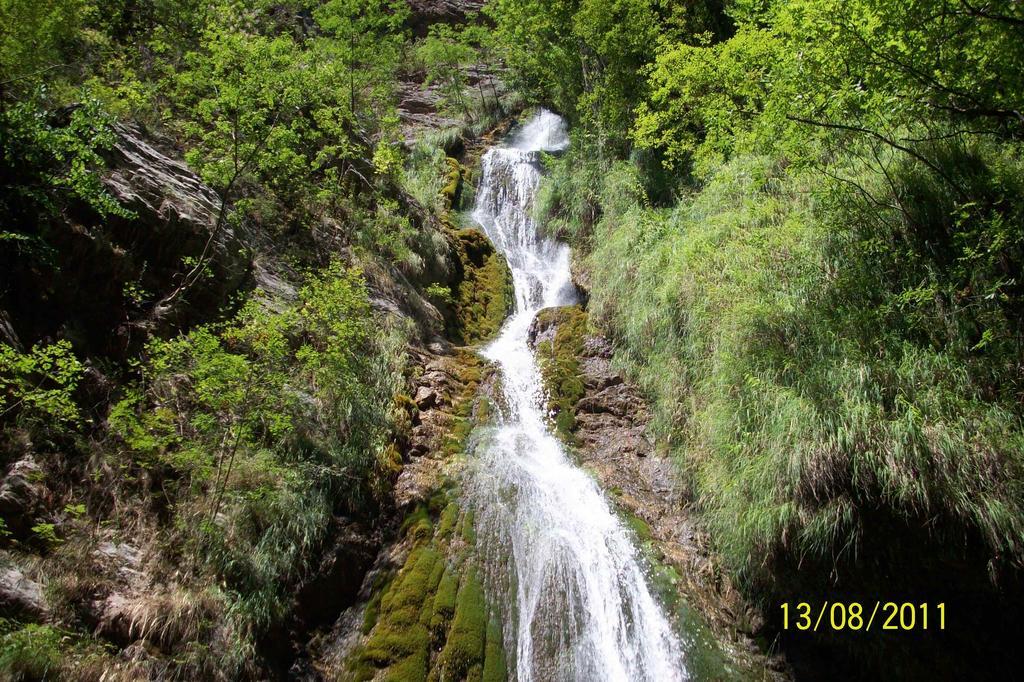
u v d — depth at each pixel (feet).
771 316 24.08
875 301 22.54
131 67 37.93
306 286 31.42
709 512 24.95
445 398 32.53
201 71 33.81
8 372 18.24
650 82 35.29
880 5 18.90
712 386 26.18
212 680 16.89
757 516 20.67
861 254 23.53
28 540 16.30
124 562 17.83
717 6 53.72
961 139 23.81
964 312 20.35
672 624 22.48
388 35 68.08
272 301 29.86
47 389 19.07
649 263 33.76
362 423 27.25
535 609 22.38
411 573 22.81
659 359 31.24
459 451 29.40
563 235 51.57
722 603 23.06
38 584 15.61
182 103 35.37
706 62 30.17
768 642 21.85
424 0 92.63
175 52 41.65
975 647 18.11
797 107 23.20
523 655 21.02
